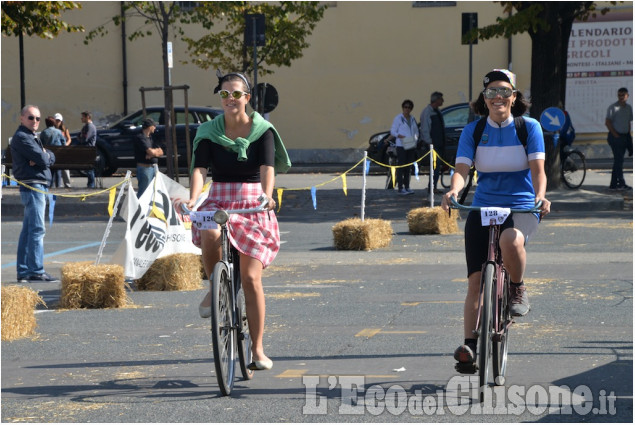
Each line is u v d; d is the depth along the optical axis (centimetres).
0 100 7106
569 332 1623
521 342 1544
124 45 7169
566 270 2372
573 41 7050
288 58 6378
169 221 2295
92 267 2008
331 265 2569
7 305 1664
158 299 2092
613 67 7025
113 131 5822
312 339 1609
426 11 7100
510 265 1241
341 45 7200
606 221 3547
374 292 2112
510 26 4309
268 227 1288
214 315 1195
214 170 1292
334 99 7238
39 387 1312
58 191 4697
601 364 1386
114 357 1505
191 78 7169
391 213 3966
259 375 1355
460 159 1270
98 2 7150
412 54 7138
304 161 7262
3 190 4966
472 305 1238
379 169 6359
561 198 4066
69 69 7181
